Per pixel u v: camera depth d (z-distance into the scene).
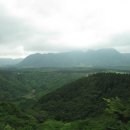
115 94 129.88
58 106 135.88
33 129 38.66
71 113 111.31
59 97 160.50
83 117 101.06
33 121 47.50
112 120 23.41
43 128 34.00
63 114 107.94
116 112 24.25
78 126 27.69
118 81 145.12
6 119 43.78
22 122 44.09
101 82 152.62
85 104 126.25
